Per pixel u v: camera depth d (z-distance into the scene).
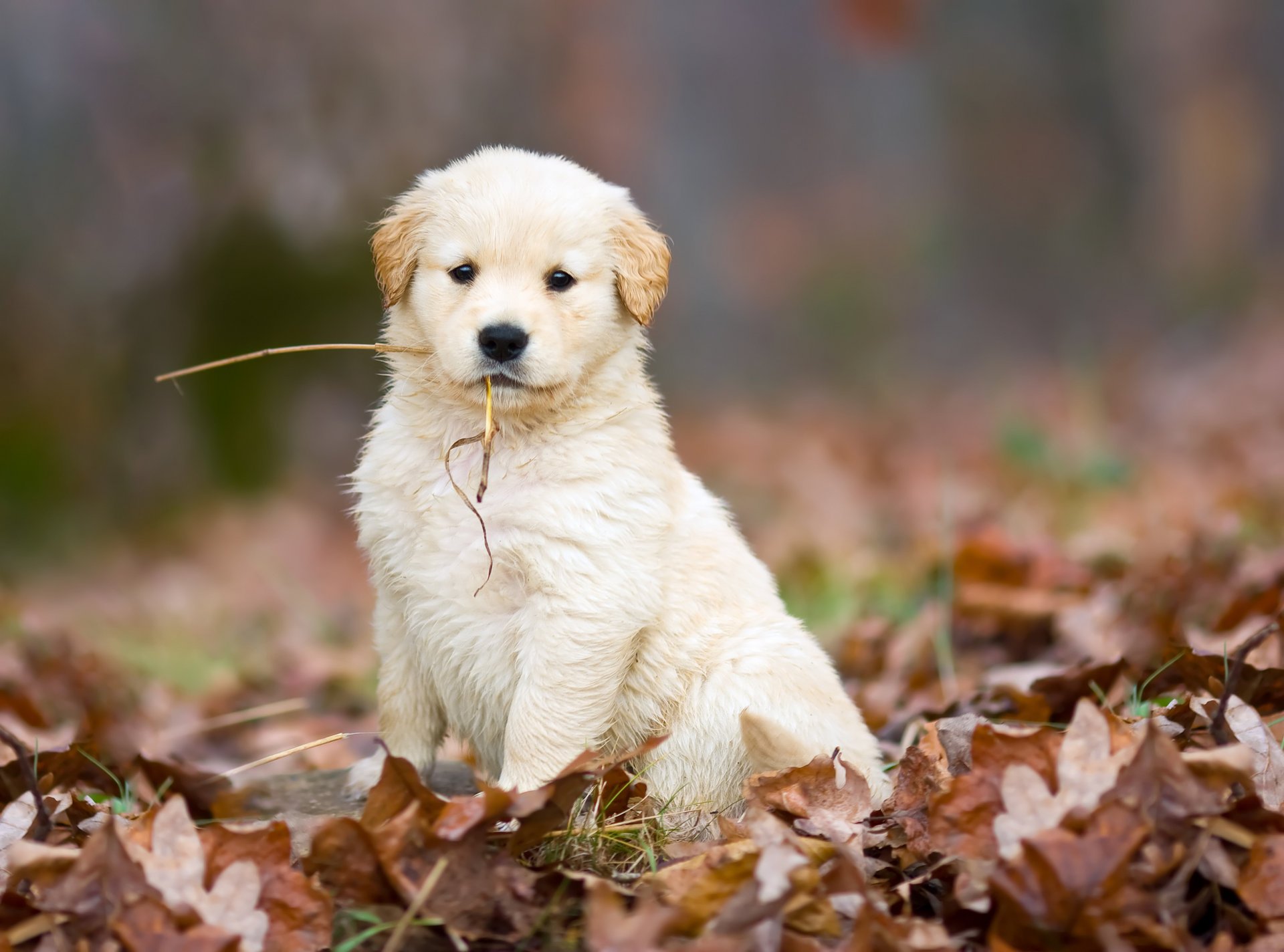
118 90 14.10
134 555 13.03
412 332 4.67
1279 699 4.58
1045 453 12.77
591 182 4.72
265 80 14.50
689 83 28.86
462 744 5.15
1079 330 28.72
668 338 27.44
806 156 31.62
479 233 4.48
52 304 13.87
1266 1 34.94
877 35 31.45
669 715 4.45
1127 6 33.94
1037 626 7.05
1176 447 14.71
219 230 14.38
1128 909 3.15
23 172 13.88
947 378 25.92
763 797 3.89
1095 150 34.12
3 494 13.04
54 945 3.21
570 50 19.97
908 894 3.43
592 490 4.30
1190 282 30.83
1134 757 3.42
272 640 9.62
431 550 4.36
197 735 6.89
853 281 30.98
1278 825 3.37
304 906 3.26
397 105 15.14
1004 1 33.47
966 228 32.78
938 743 4.03
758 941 3.12
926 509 11.53
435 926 3.30
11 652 7.53
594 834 3.81
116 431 13.89
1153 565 7.42
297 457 14.52
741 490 14.66
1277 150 35.38
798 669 4.48
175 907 3.21
